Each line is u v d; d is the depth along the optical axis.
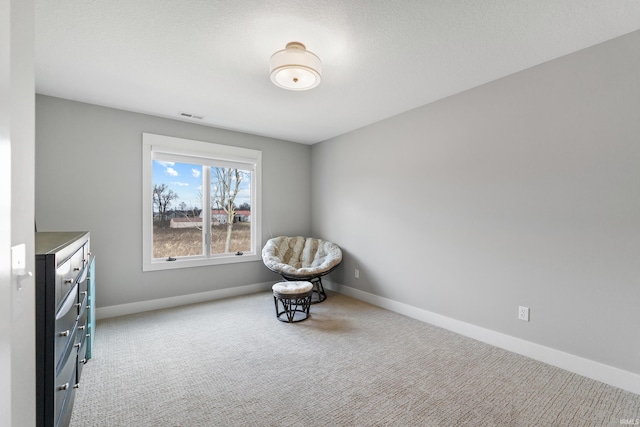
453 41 1.99
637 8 1.65
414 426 1.58
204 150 3.80
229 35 1.93
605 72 1.97
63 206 2.96
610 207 1.96
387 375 2.07
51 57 2.19
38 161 2.85
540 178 2.28
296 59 1.92
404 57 2.19
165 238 3.61
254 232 4.29
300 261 4.27
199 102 3.05
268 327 2.94
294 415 1.66
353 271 4.03
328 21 1.79
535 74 2.30
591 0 1.60
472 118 2.71
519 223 2.40
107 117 3.17
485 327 2.61
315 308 3.55
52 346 1.06
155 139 3.44
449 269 2.89
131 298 3.31
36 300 1.05
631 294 1.88
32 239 0.80
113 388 1.90
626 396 1.82
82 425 1.57
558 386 1.93
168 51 2.12
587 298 2.05
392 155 3.48
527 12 1.70
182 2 1.63
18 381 0.69
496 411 1.69
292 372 2.11
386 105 3.13
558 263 2.19
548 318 2.24
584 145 2.06
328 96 2.90
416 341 2.62
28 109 0.75
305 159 4.80
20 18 0.69
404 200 3.34
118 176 3.23
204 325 2.97
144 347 2.48
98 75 2.47
